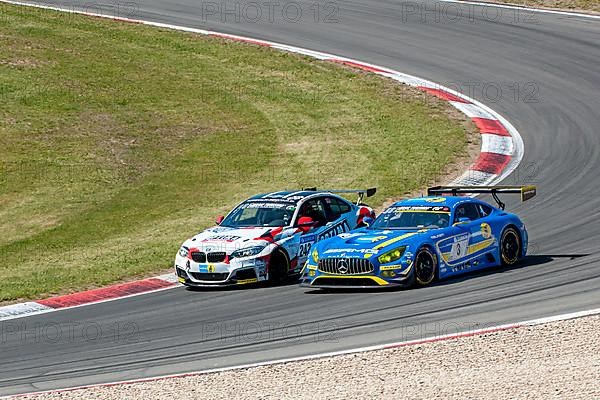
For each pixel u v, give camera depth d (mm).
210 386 29609
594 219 54750
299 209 49000
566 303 36688
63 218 65188
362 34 102812
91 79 94188
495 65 92875
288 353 33188
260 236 46719
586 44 96312
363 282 41906
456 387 27375
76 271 53469
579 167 67438
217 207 66375
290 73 94875
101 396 29453
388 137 78875
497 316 35625
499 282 41594
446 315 36469
